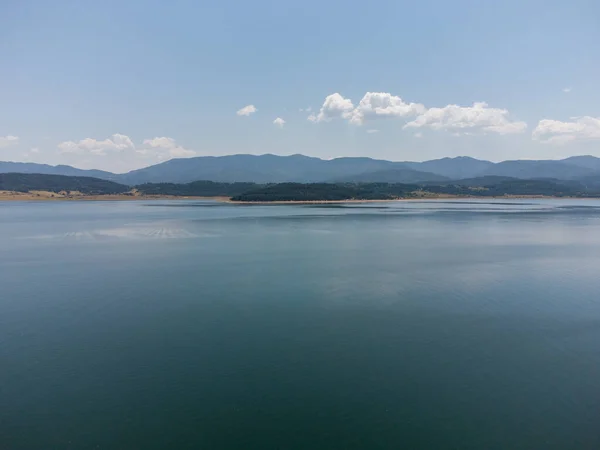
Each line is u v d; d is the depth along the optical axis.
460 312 28.80
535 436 15.78
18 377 20.09
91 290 34.88
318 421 16.69
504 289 34.44
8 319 27.83
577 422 16.58
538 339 24.20
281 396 18.39
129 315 28.53
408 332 25.23
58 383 19.53
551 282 36.75
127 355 22.30
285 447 15.23
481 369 20.70
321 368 20.81
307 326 26.27
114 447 15.30
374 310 29.25
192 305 30.62
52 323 27.08
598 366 20.97
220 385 19.27
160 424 16.53
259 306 30.31
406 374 20.22
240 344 23.64
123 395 18.52
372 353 22.41
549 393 18.58
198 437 15.75
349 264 45.38
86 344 23.75
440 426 16.36
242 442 15.51
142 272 41.81
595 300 31.36
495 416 16.98
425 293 33.41
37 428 16.34
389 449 15.11
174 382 19.56
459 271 41.34
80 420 16.80
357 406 17.67
